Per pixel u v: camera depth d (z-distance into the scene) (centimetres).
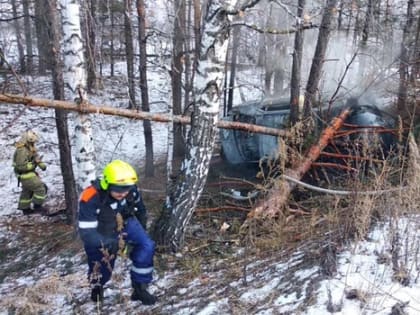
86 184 593
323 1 794
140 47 944
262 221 566
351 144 668
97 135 1112
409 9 1008
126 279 489
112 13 1108
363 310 316
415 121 768
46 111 1588
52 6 636
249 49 1437
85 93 574
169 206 524
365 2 1012
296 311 334
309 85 738
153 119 631
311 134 717
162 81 1617
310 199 630
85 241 394
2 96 528
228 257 502
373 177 576
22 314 451
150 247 418
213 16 473
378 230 434
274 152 729
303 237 508
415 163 472
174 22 931
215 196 733
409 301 311
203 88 492
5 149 1280
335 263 383
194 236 566
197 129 502
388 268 365
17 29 1664
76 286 498
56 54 648
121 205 403
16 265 639
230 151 878
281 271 425
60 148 727
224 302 393
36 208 850
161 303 425
